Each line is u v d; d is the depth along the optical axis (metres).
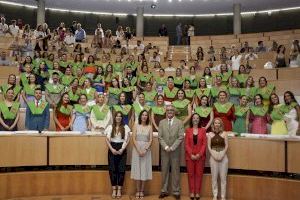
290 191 5.70
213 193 5.89
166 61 13.05
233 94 7.91
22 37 12.68
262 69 10.20
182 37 16.94
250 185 5.99
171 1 17.14
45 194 6.14
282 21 18.19
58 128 6.78
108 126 6.47
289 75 9.94
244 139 6.13
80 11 19.08
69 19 19.03
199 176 5.98
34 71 9.12
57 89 7.83
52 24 18.81
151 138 6.04
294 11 17.98
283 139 5.88
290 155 5.83
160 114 6.82
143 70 9.63
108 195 6.22
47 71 9.21
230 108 6.72
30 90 7.68
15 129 6.57
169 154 6.07
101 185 6.30
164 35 17.45
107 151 6.34
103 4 17.70
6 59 10.51
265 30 18.48
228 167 6.16
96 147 6.35
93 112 6.80
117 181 6.07
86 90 7.95
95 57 11.75
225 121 6.63
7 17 17.89
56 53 11.85
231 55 12.52
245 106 6.89
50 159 6.22
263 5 17.48
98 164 6.34
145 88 8.51
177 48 15.50
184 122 6.69
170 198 6.00
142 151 5.92
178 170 6.05
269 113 6.81
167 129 6.09
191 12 18.80
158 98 6.94
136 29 18.28
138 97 7.52
